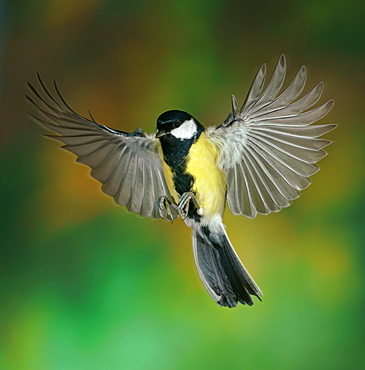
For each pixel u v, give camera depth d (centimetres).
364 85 380
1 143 380
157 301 371
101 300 372
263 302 371
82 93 383
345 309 371
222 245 354
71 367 370
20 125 381
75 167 379
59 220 378
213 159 352
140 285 373
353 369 369
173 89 382
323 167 377
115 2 385
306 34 382
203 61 382
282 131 349
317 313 371
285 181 351
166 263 373
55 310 373
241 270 353
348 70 380
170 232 375
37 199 379
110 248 375
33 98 350
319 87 347
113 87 383
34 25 385
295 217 375
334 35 381
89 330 371
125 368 369
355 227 374
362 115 379
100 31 385
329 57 381
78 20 385
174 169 353
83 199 378
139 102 382
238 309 370
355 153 378
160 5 385
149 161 354
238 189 352
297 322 370
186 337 370
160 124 352
